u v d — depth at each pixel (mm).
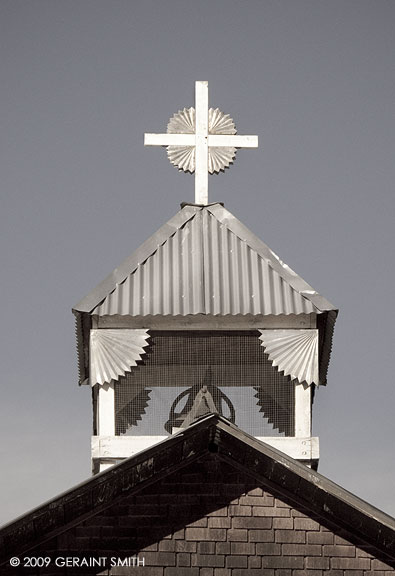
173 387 41250
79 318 41125
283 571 34594
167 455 34844
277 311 40906
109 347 41000
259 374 41312
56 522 34312
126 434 40844
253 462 34906
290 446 40469
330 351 42344
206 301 41000
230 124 44688
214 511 34875
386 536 34594
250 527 34812
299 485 34812
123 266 41781
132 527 34688
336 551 34719
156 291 41250
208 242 42250
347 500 34656
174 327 41125
